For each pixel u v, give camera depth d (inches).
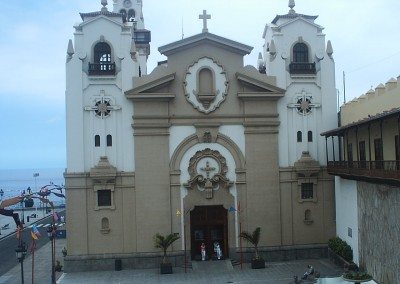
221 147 1514.5
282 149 1534.2
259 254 1502.2
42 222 3292.3
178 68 1499.8
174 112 1496.1
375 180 1111.6
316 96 1558.8
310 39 1569.9
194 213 1513.3
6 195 7362.2
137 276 1379.2
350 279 1023.6
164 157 1487.5
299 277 1302.9
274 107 1530.5
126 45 1496.1
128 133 1483.8
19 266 1647.4
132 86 1487.5
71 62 1477.6
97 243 1464.1
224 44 1505.9
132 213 1476.4
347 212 1390.3
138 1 2313.0
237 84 1518.2
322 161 1549.0
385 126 1159.0
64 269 1455.5
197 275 1373.0
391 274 1064.2
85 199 1462.8
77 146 1467.8
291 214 1525.6
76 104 1472.7
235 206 1509.6
